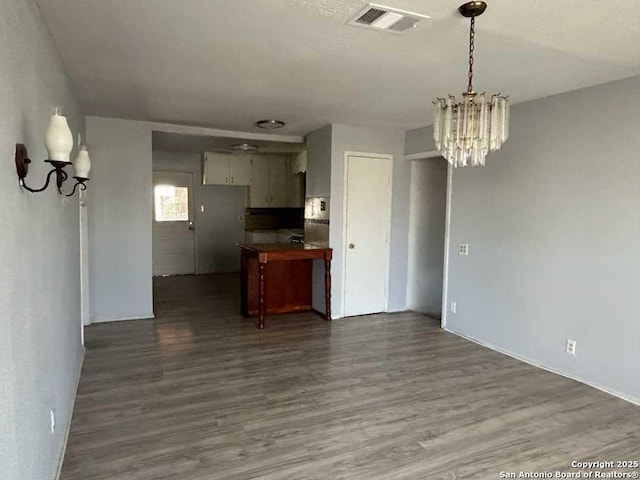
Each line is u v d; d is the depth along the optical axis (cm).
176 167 812
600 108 322
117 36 243
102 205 479
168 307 566
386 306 552
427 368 366
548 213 362
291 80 327
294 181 858
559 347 356
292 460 232
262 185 855
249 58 280
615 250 314
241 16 218
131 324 484
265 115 452
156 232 815
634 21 213
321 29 233
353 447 245
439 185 560
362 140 514
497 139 218
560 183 351
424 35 238
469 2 197
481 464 231
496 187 409
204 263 854
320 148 524
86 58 279
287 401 302
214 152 806
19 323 148
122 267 495
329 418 278
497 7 202
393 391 320
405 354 400
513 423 275
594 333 330
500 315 409
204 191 841
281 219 889
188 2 204
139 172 493
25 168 151
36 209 181
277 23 226
